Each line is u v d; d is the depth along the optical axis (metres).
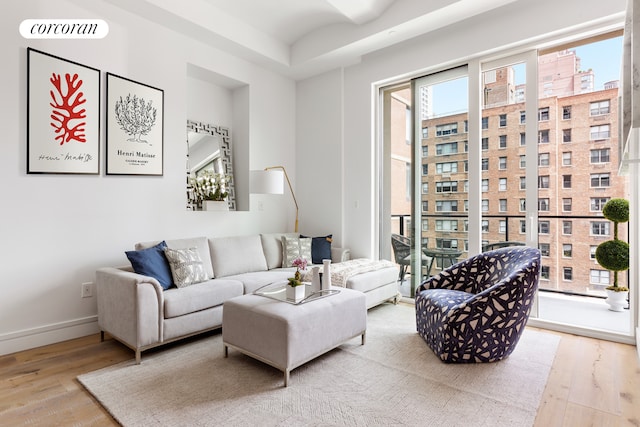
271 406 1.94
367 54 4.51
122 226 3.37
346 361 2.54
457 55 3.80
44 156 2.85
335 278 3.54
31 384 2.21
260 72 4.75
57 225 2.95
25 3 2.76
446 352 2.50
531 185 3.44
